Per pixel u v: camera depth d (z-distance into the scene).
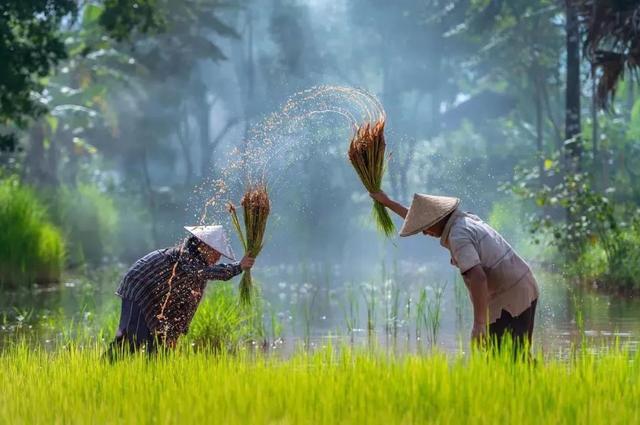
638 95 115.56
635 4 49.88
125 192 115.62
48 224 65.00
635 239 51.25
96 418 14.16
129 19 70.06
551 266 58.75
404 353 19.91
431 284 54.22
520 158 122.12
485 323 18.48
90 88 101.00
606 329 31.27
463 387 15.03
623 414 13.70
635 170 106.12
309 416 13.72
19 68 64.19
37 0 64.06
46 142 104.31
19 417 14.38
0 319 38.84
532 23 116.06
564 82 131.25
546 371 16.27
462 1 104.62
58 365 19.03
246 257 21.86
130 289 21.84
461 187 88.69
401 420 13.47
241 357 19.41
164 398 15.07
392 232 19.84
